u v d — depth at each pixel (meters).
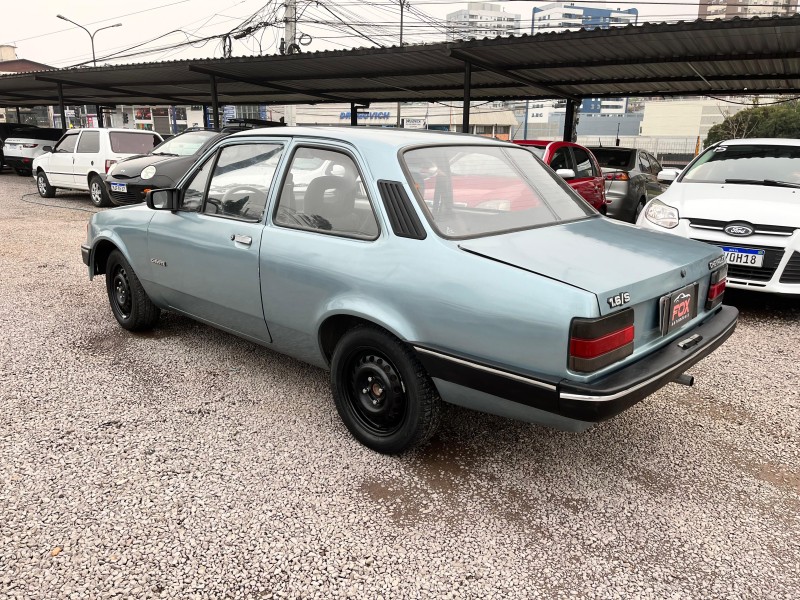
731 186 6.01
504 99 18.05
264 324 3.52
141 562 2.25
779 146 6.62
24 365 4.08
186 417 3.41
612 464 3.04
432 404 2.82
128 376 3.95
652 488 2.84
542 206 3.31
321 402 3.64
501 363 2.46
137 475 2.82
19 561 2.23
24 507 2.55
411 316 2.69
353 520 2.54
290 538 2.41
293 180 3.32
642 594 2.17
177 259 3.99
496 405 2.59
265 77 15.80
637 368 2.47
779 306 5.93
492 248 2.64
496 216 3.01
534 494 2.77
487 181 3.19
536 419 2.53
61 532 2.40
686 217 5.57
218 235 3.65
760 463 3.07
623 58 10.80
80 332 4.79
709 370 4.29
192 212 3.94
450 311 2.56
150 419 3.37
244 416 3.44
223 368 4.12
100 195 12.51
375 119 67.81
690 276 2.87
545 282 2.37
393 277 2.75
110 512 2.54
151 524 2.47
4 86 22.06
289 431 3.28
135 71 16.00
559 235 2.98
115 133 12.59
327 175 3.15
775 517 2.63
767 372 4.25
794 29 8.09
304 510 2.60
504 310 2.42
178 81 17.78
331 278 2.98
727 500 2.76
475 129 73.44
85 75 17.61
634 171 11.52
